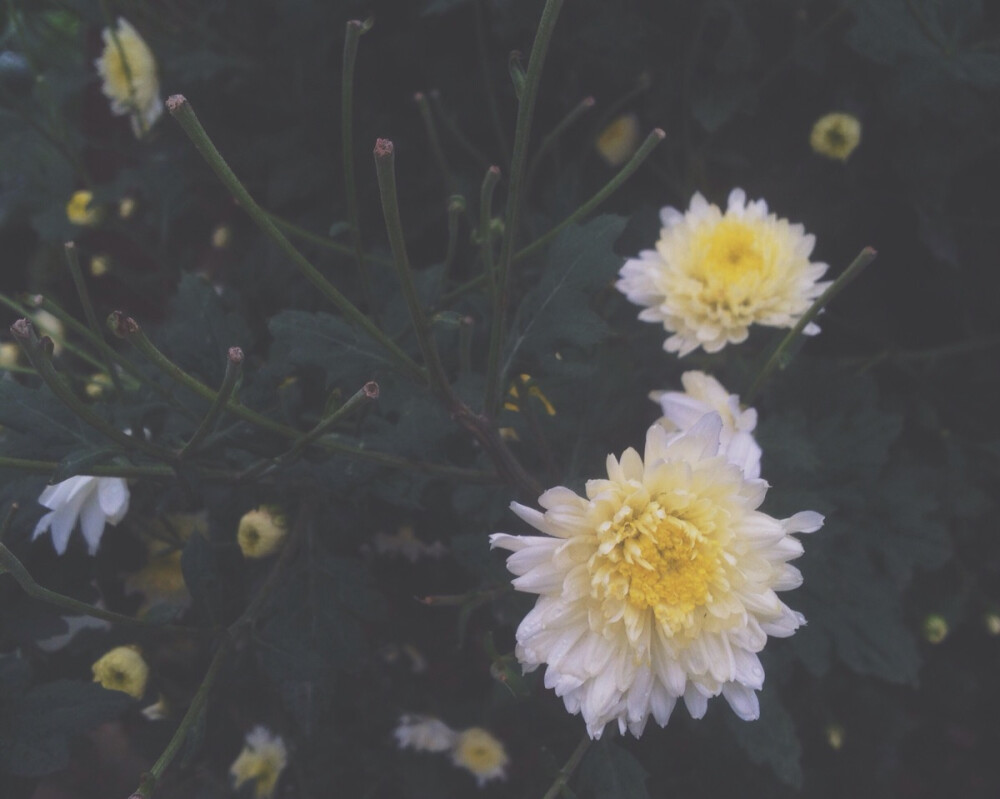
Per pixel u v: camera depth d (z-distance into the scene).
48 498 0.28
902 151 0.37
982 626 0.41
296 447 0.26
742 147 0.39
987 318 0.40
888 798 0.39
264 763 0.37
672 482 0.25
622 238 0.38
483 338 0.33
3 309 0.50
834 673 0.40
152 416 0.33
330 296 0.24
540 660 0.24
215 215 0.46
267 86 0.42
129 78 0.40
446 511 0.33
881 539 0.36
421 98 0.33
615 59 0.37
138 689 0.30
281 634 0.30
